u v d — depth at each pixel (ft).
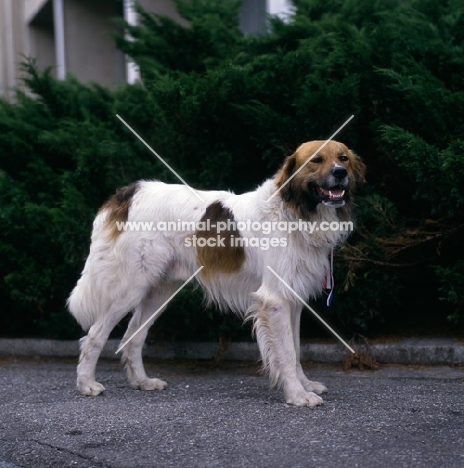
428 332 9.98
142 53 12.41
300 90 10.14
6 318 11.60
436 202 8.96
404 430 6.79
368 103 10.05
